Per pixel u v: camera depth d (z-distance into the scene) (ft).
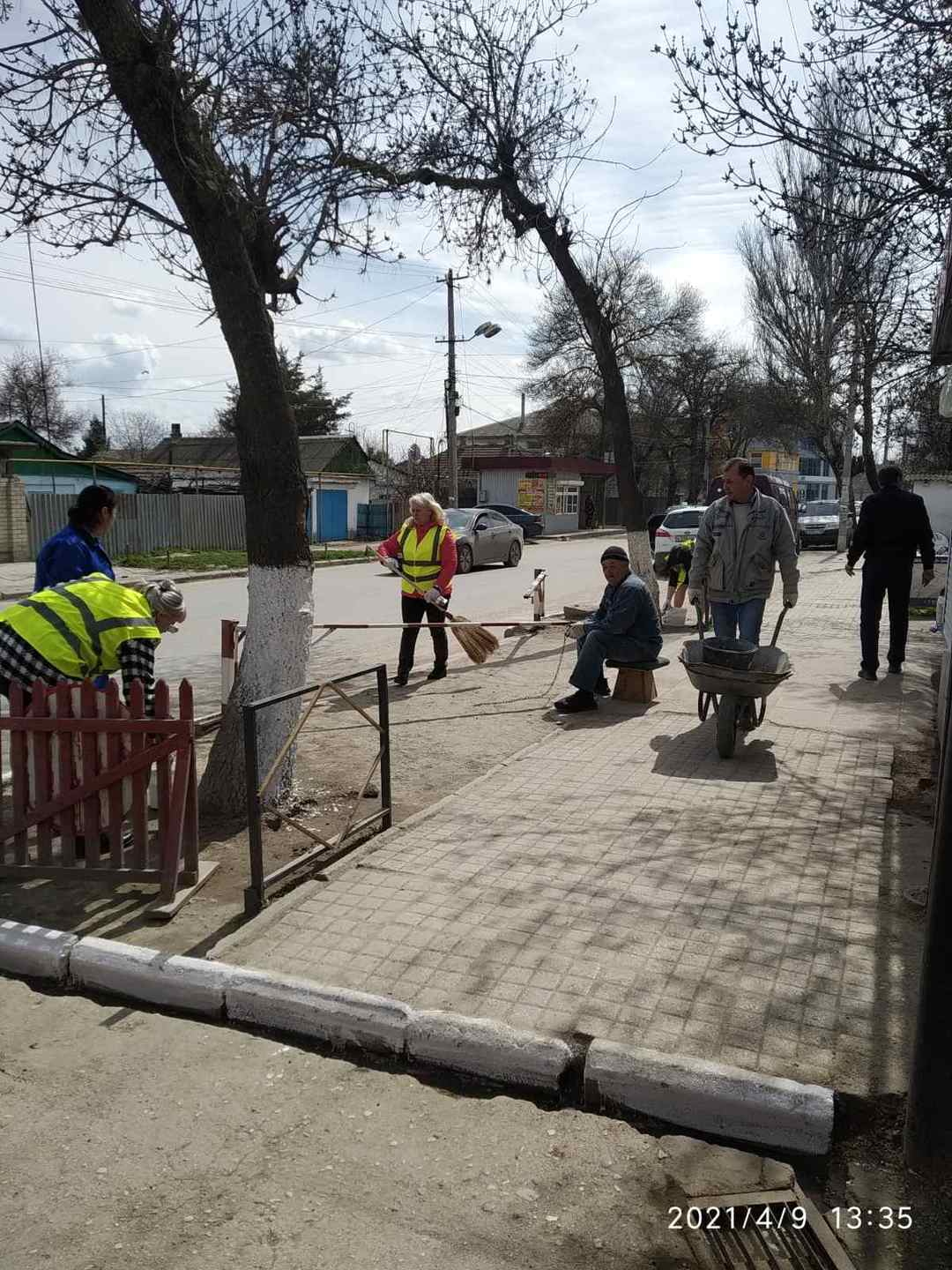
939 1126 7.91
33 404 177.88
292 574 16.90
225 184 15.79
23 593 61.41
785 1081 8.75
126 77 15.19
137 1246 7.40
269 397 16.38
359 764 20.53
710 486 70.79
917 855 14.51
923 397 34.40
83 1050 10.19
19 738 13.93
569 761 19.93
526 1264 7.21
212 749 17.53
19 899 13.79
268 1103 9.23
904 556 27.30
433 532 29.07
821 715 23.45
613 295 38.58
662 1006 10.33
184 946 12.23
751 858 14.46
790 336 78.48
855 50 20.16
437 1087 9.59
